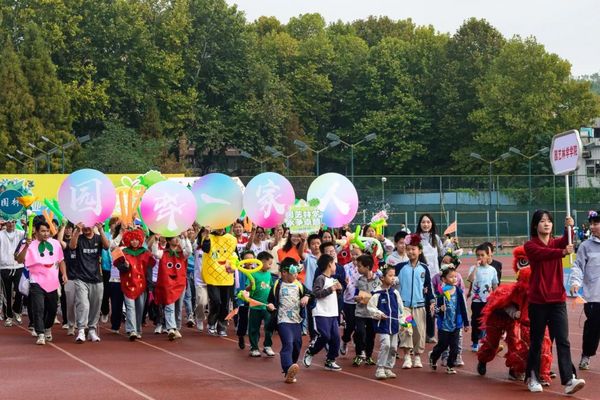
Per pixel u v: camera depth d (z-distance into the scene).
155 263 19.58
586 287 14.96
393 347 14.34
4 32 75.44
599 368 15.42
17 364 15.68
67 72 77.19
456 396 12.84
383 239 20.23
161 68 79.38
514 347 14.02
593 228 14.85
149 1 83.69
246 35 88.25
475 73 88.69
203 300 20.25
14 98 71.12
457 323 14.77
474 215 59.41
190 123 83.31
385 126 87.44
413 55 92.88
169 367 15.38
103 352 17.11
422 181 58.72
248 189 19.42
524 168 77.88
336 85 94.19
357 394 13.01
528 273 13.74
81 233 18.44
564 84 78.50
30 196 21.02
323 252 16.09
